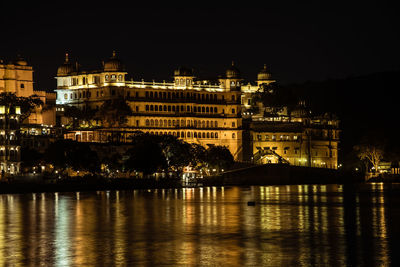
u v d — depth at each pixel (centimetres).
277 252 10469
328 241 11431
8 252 10538
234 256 10194
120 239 11656
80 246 10994
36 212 15688
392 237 11856
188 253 10412
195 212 15775
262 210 16275
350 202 18750
